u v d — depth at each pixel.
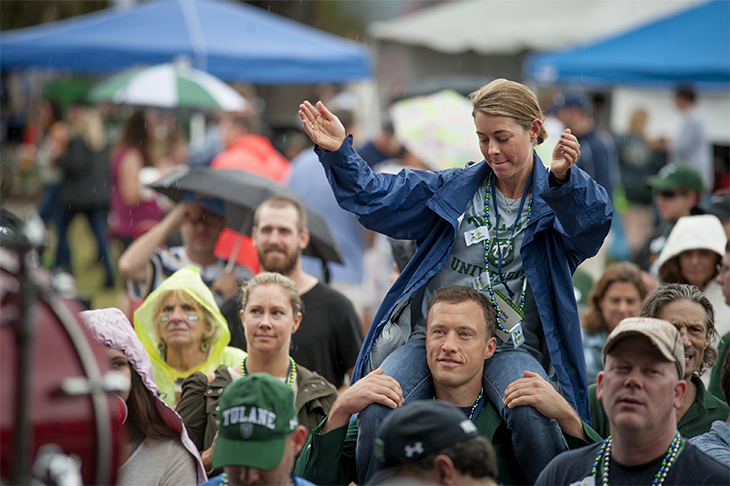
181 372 16.56
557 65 43.75
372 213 12.94
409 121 29.09
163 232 21.02
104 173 43.44
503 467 12.88
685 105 43.12
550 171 11.98
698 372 14.46
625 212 44.03
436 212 13.02
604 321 19.12
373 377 12.77
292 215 18.78
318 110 12.53
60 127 47.50
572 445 12.38
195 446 14.16
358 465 12.62
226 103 39.22
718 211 23.67
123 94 39.47
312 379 15.66
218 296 20.97
